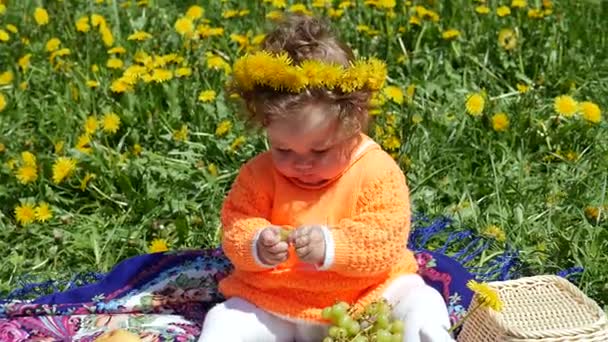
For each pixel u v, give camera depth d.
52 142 4.87
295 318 3.24
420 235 4.12
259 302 3.27
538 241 4.13
